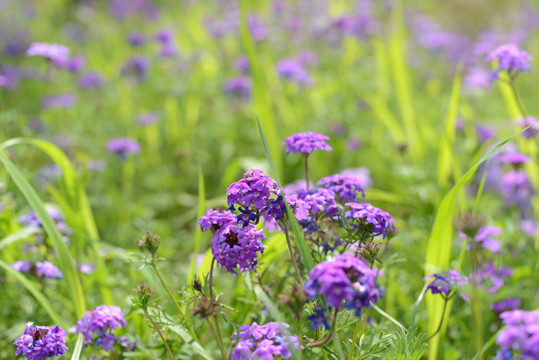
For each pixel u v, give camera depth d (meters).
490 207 4.92
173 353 2.81
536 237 4.15
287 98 7.43
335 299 1.85
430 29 10.05
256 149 6.68
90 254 3.98
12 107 7.54
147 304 2.45
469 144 5.59
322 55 9.03
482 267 3.32
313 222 2.63
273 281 2.99
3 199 3.86
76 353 2.53
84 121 7.52
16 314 3.65
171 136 6.99
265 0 11.57
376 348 2.52
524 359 1.75
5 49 10.54
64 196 4.09
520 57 3.58
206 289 2.50
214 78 8.39
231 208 2.29
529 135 3.88
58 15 13.42
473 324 3.10
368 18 8.85
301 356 2.23
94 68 9.36
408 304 3.59
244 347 2.09
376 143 6.59
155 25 11.86
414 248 4.19
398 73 5.95
